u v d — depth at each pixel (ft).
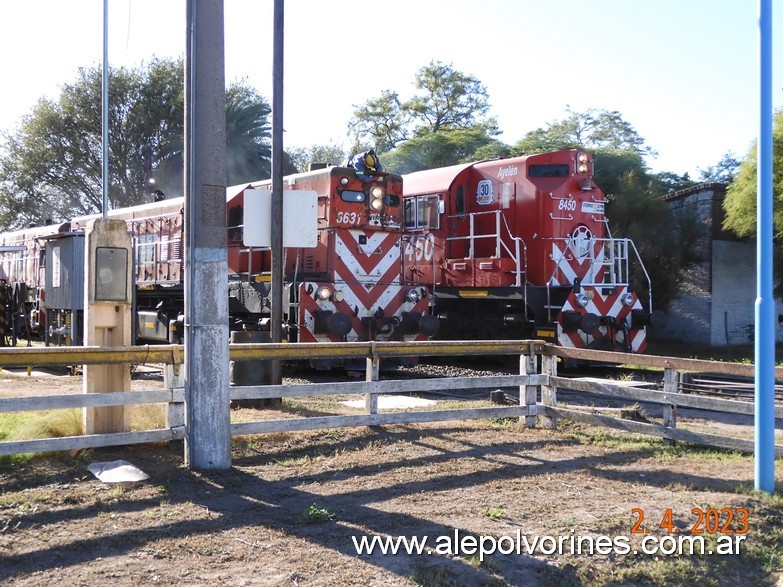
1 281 69.00
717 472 23.63
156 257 58.23
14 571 14.80
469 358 59.00
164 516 18.22
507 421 31.07
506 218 54.90
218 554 15.97
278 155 33.60
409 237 60.18
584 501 20.38
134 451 23.94
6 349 21.44
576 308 50.72
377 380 27.45
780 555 17.78
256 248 50.34
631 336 53.36
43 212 139.33
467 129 130.82
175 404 23.70
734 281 80.64
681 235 79.66
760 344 21.59
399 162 118.11
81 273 47.26
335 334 44.98
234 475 22.00
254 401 33.55
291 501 19.74
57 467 21.85
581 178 54.95
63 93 134.51
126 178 136.36
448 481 21.99
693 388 41.37
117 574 14.80
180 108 133.59
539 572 15.92
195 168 22.20
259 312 48.21
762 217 21.56
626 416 30.19
